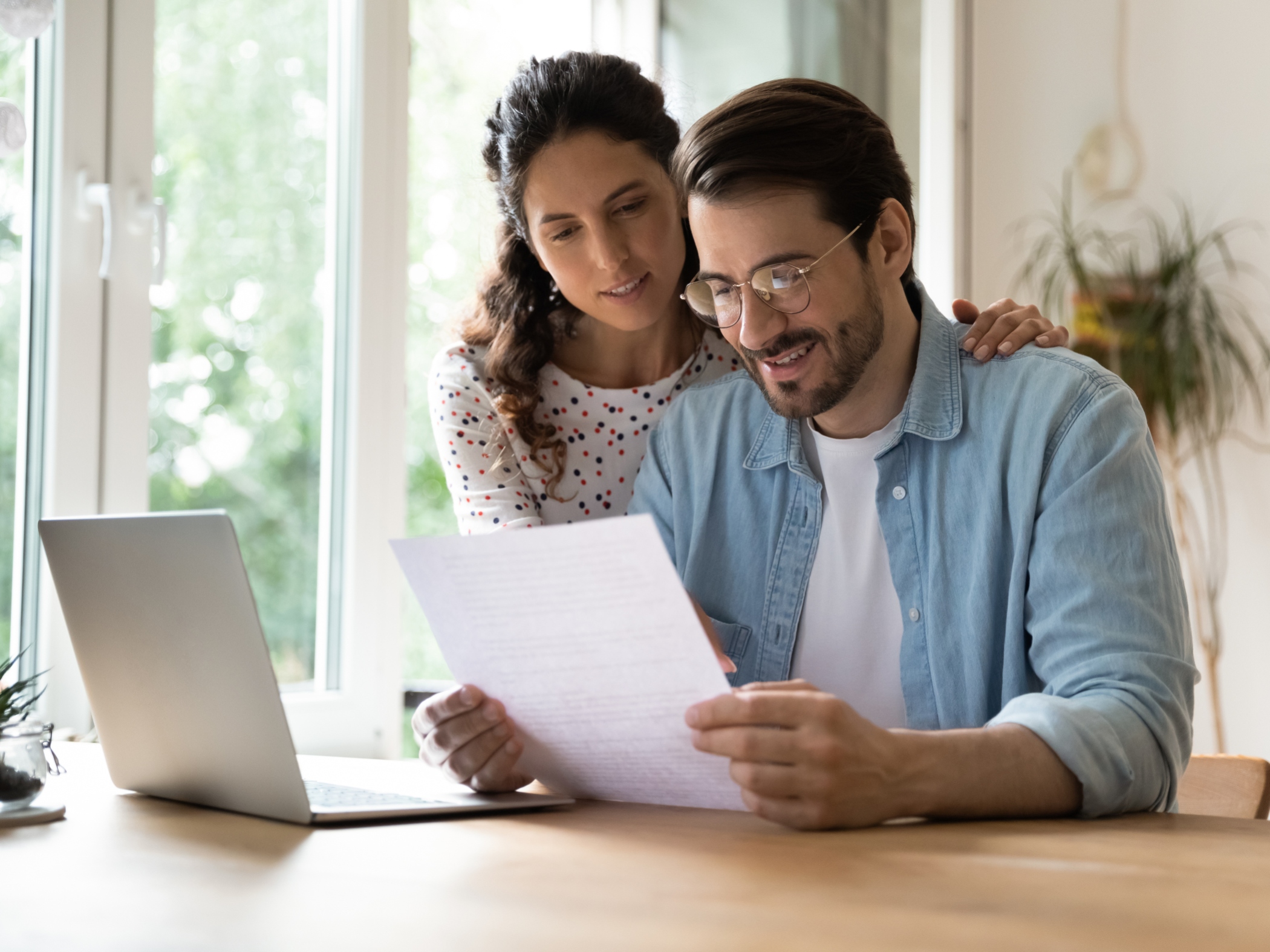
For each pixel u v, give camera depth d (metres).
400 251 2.29
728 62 2.93
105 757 1.21
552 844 0.88
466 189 3.20
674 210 1.64
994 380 1.32
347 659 2.23
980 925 0.65
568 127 1.57
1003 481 1.27
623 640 0.96
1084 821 0.97
